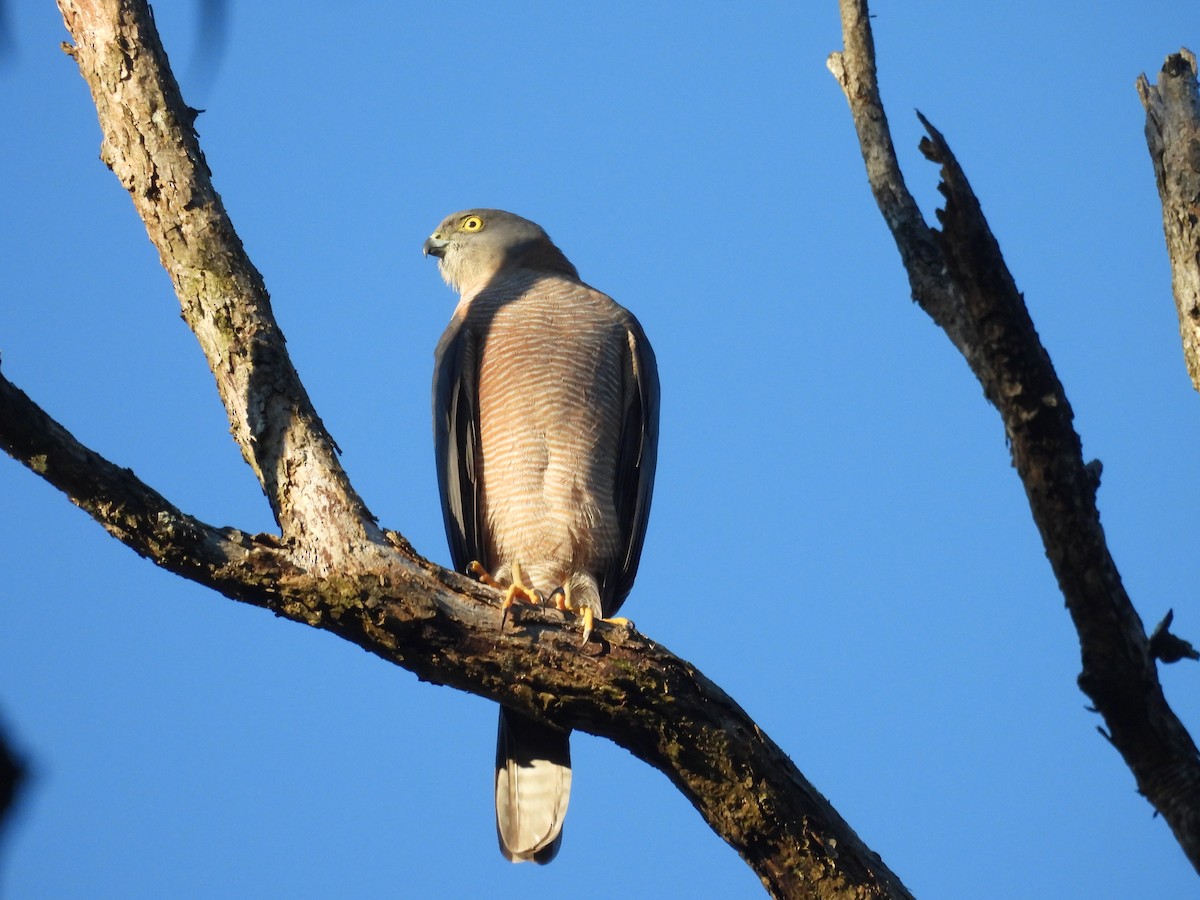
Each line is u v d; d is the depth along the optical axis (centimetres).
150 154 1099
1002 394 795
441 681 1039
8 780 464
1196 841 782
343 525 1004
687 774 1025
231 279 1079
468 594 1024
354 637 1018
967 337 855
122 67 1107
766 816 1016
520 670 1020
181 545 975
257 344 1055
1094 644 809
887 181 912
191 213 1091
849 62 943
